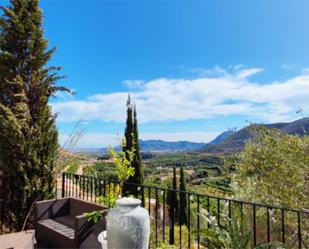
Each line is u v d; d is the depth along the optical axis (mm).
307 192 4344
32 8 4480
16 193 4133
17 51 4398
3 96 4336
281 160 4637
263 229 4391
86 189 4082
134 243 1869
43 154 4332
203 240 2654
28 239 2439
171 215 3105
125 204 1955
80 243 2488
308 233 4012
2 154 4031
